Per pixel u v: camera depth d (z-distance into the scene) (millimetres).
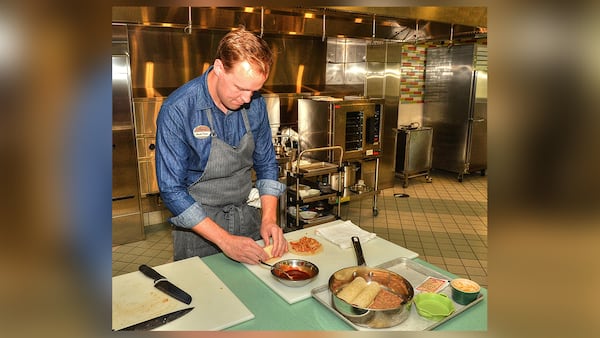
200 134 1688
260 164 2033
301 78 5539
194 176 1824
